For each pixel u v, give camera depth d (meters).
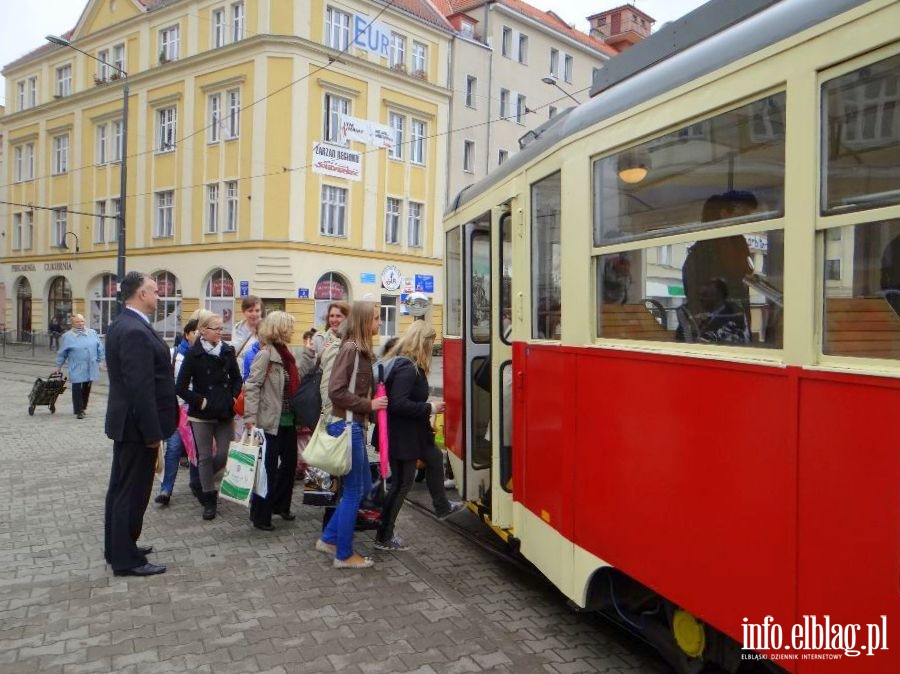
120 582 4.65
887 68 2.02
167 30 30.31
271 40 26.53
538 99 37.69
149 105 30.72
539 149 4.06
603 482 3.28
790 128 2.30
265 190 26.95
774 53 2.38
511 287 4.77
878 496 1.97
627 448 3.10
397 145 30.72
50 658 3.62
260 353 5.72
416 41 31.16
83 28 33.81
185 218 29.47
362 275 29.39
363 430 4.99
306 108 27.11
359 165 27.72
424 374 5.19
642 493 2.99
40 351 33.91
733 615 2.48
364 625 4.07
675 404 2.80
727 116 2.59
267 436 5.78
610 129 3.26
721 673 3.14
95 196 33.59
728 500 2.51
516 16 35.97
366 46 28.83
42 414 12.35
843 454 2.07
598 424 3.33
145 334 4.65
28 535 5.59
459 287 6.25
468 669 3.58
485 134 34.62
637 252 3.08
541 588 4.72
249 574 4.85
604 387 3.28
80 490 6.96
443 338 6.99
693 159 2.76
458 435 6.12
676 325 2.84
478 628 4.07
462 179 33.59
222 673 3.49
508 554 5.43
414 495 7.26
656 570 2.90
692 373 2.71
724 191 2.59
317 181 27.64
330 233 28.50
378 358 5.28
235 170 27.78
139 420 4.58
